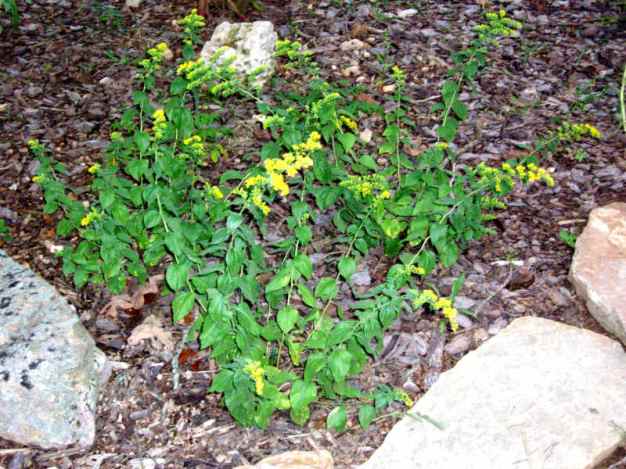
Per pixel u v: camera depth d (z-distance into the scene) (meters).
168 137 1.31
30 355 1.04
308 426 1.05
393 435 1.01
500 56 1.84
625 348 1.13
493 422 1.01
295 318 1.00
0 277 1.14
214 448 1.03
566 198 1.43
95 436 1.05
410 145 1.49
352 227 1.16
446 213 1.14
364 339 1.00
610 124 1.61
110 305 1.25
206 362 1.15
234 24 1.71
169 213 1.18
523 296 1.24
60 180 1.50
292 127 1.21
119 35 1.93
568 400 1.03
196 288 1.10
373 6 2.02
